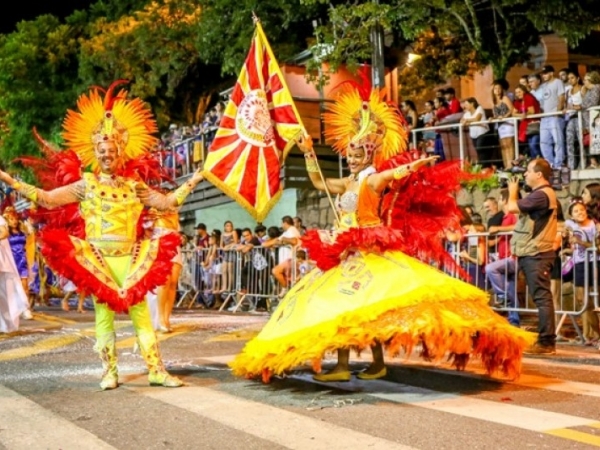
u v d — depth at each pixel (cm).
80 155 586
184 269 1611
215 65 2633
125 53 2506
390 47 1844
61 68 2877
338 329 498
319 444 399
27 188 555
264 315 1298
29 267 1262
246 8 1839
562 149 1216
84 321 1212
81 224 581
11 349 834
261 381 588
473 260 971
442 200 583
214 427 441
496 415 462
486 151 1351
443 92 1491
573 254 870
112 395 544
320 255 546
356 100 586
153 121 601
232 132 641
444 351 493
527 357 720
